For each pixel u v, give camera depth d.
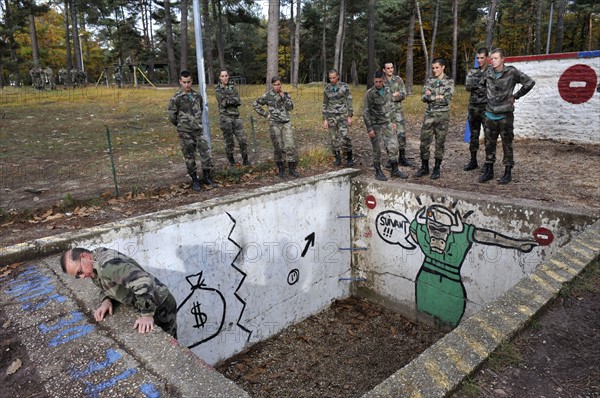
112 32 35.81
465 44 37.88
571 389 2.23
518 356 2.45
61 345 2.74
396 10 30.59
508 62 9.38
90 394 2.31
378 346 6.56
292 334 6.91
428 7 31.55
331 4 30.09
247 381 5.79
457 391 2.18
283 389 5.61
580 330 2.71
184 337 5.53
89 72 44.44
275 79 7.05
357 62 37.56
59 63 40.66
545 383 2.27
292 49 30.86
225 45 39.69
